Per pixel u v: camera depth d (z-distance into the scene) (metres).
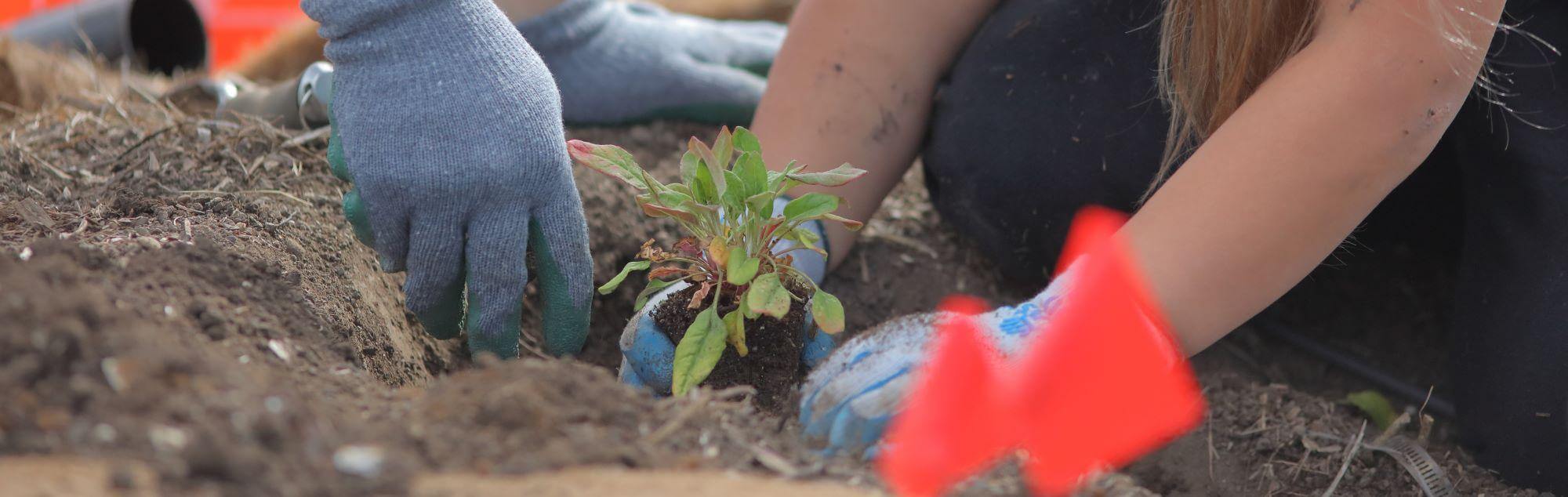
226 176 1.59
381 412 1.33
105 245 1.42
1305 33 1.46
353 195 1.48
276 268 1.46
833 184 1.46
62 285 1.32
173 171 1.59
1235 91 1.47
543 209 1.47
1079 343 1.42
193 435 1.25
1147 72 1.61
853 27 1.63
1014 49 1.65
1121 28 1.63
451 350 1.60
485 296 1.47
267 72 2.22
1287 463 1.56
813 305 1.44
